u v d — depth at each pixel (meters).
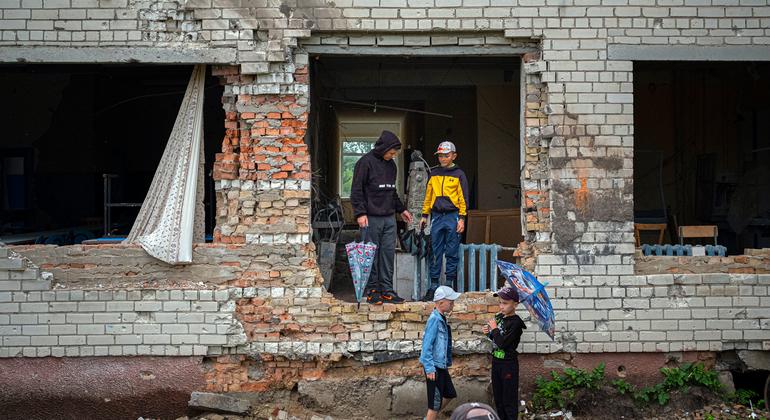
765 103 11.22
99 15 7.24
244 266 7.33
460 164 13.39
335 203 10.25
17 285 7.20
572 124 7.43
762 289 7.47
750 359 7.48
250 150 7.45
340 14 7.32
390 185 7.66
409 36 7.48
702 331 7.42
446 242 7.79
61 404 7.16
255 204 7.40
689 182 12.12
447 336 6.58
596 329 7.40
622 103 7.45
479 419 2.83
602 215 7.42
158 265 7.31
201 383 7.25
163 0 7.26
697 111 12.03
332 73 12.10
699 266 7.53
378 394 7.34
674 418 7.27
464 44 7.52
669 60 7.43
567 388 7.34
